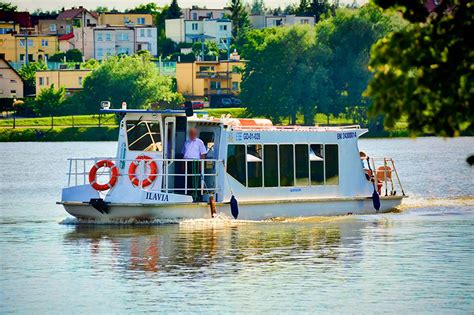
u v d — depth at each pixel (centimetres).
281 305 4347
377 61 2756
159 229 6191
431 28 2773
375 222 6675
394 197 7206
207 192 6419
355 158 7000
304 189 6744
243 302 4406
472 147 18375
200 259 5322
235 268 5094
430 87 2741
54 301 4459
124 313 4253
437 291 4616
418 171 12194
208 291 4616
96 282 4822
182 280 4828
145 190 6191
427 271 5038
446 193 9244
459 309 4306
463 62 2745
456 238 6006
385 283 4766
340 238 5984
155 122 6378
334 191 6888
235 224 6366
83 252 5559
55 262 5309
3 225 6775
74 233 6159
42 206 8256
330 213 6831
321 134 6831
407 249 5638
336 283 4772
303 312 4244
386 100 2750
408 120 2822
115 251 5559
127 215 6256
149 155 6366
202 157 6384
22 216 7394
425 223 6669
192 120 6397
